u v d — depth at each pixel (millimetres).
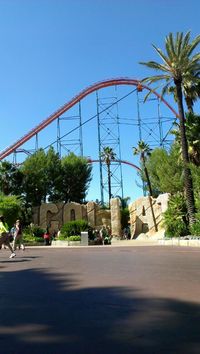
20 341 6477
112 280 12188
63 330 7043
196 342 6262
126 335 6664
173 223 39531
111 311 8297
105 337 6586
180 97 39656
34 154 79188
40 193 76938
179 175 56156
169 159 58812
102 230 48750
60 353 5891
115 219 65875
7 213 57438
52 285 11688
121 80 74750
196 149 42906
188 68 40375
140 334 6707
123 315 7957
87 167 84188
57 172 79438
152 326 7164
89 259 19922
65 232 47875
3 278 13477
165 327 7098
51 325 7379
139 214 64562
